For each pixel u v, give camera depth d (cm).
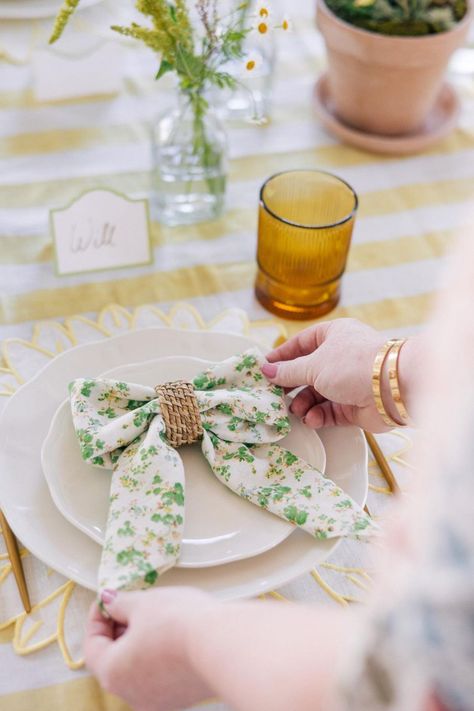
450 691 40
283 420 75
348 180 111
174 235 103
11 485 73
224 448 74
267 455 74
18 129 113
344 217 90
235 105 117
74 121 115
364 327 77
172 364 81
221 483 73
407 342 72
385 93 109
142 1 83
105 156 111
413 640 40
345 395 74
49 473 72
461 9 107
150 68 125
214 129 97
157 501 69
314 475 73
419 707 41
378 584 46
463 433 40
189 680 57
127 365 80
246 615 54
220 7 103
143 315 93
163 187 101
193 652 54
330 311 95
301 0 136
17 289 95
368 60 104
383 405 73
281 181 90
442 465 40
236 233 104
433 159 116
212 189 101
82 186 106
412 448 82
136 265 98
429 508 40
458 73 130
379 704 42
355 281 99
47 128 113
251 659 52
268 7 87
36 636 68
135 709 61
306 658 50
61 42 112
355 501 73
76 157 110
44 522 71
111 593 62
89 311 93
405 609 40
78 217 94
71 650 68
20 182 106
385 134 116
